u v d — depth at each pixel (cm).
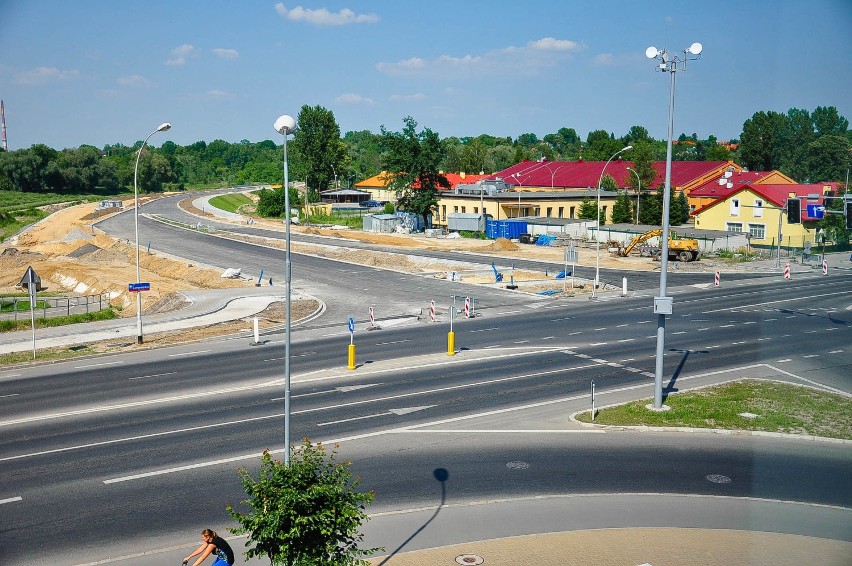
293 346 3409
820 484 1772
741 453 1988
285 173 1564
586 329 3741
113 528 1541
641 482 1797
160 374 2905
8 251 7375
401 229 9656
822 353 3147
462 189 9981
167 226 10325
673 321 3944
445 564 1385
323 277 5697
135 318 4212
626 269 6125
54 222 10519
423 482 1802
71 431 2202
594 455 1983
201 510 1633
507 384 2706
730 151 15300
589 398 2512
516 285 5241
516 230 8556
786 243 7419
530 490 1752
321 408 2425
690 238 6781
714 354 3153
